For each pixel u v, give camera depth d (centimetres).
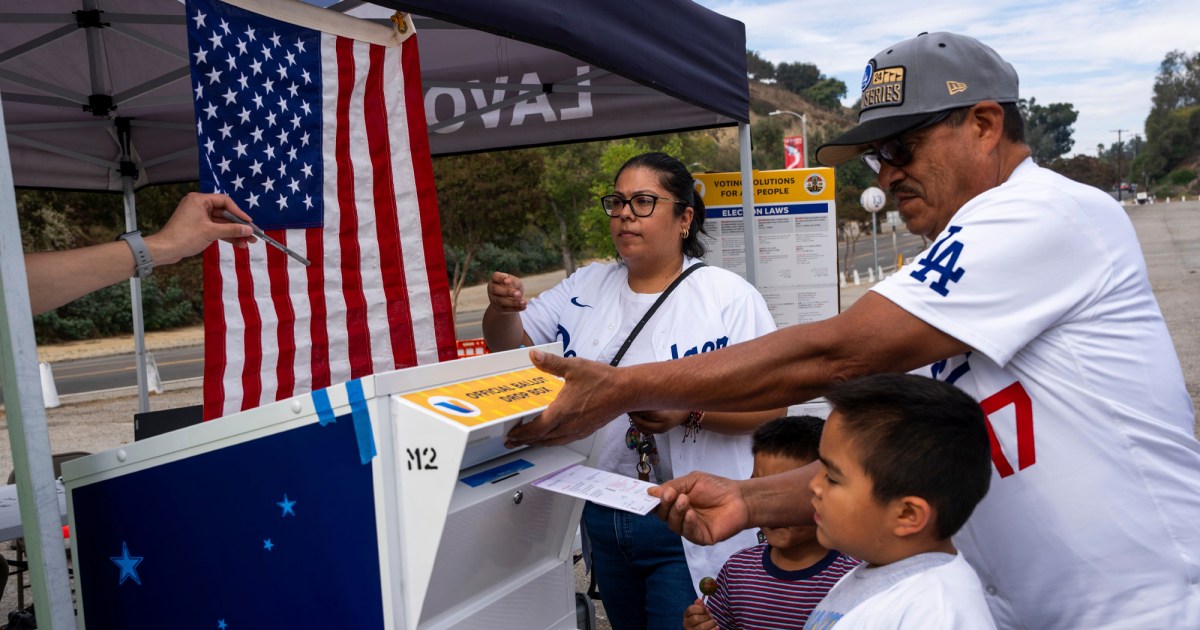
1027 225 145
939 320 147
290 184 204
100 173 551
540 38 229
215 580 147
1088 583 148
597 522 251
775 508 170
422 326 231
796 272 492
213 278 192
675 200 262
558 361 148
